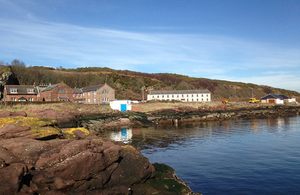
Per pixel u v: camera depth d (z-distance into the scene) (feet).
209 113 199.31
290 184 46.32
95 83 374.84
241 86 566.36
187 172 54.39
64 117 131.95
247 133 115.24
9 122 39.99
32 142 34.14
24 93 234.58
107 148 36.29
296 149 77.41
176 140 95.91
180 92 319.88
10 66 316.40
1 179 24.20
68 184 29.37
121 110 197.26
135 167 39.09
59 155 31.60
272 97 323.78
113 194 32.14
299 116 214.69
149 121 162.20
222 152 74.13
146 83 428.15
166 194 35.47
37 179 27.45
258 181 48.29
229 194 42.04
